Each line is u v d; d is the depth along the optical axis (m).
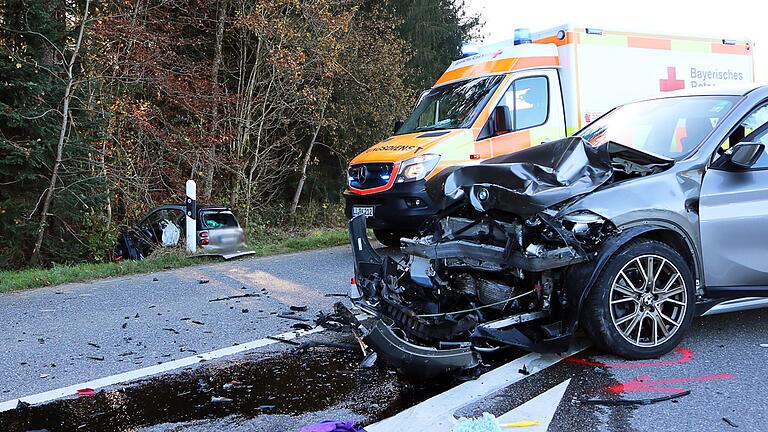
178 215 11.71
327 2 16.62
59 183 12.02
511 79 8.99
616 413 3.48
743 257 4.61
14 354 4.96
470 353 4.07
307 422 3.56
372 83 19.03
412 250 4.79
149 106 14.24
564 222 4.12
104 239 12.53
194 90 15.59
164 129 14.93
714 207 4.52
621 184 4.35
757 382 3.88
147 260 9.34
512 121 8.93
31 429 3.56
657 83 10.05
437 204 4.84
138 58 13.59
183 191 14.91
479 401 3.73
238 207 16.64
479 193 4.41
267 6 15.29
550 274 4.20
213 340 5.21
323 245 10.73
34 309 6.46
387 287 4.90
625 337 4.28
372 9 20.25
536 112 9.15
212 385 4.18
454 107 9.28
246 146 17.03
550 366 4.26
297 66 15.83
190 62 15.64
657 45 10.07
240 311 6.16
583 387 3.87
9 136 11.48
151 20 14.32
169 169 14.77
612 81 9.62
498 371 4.21
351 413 3.66
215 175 16.91
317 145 21.08
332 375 4.31
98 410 3.81
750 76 11.22
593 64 9.45
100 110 12.59
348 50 18.19
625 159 4.73
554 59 9.39
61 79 11.75
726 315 5.40
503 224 4.34
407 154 8.38
